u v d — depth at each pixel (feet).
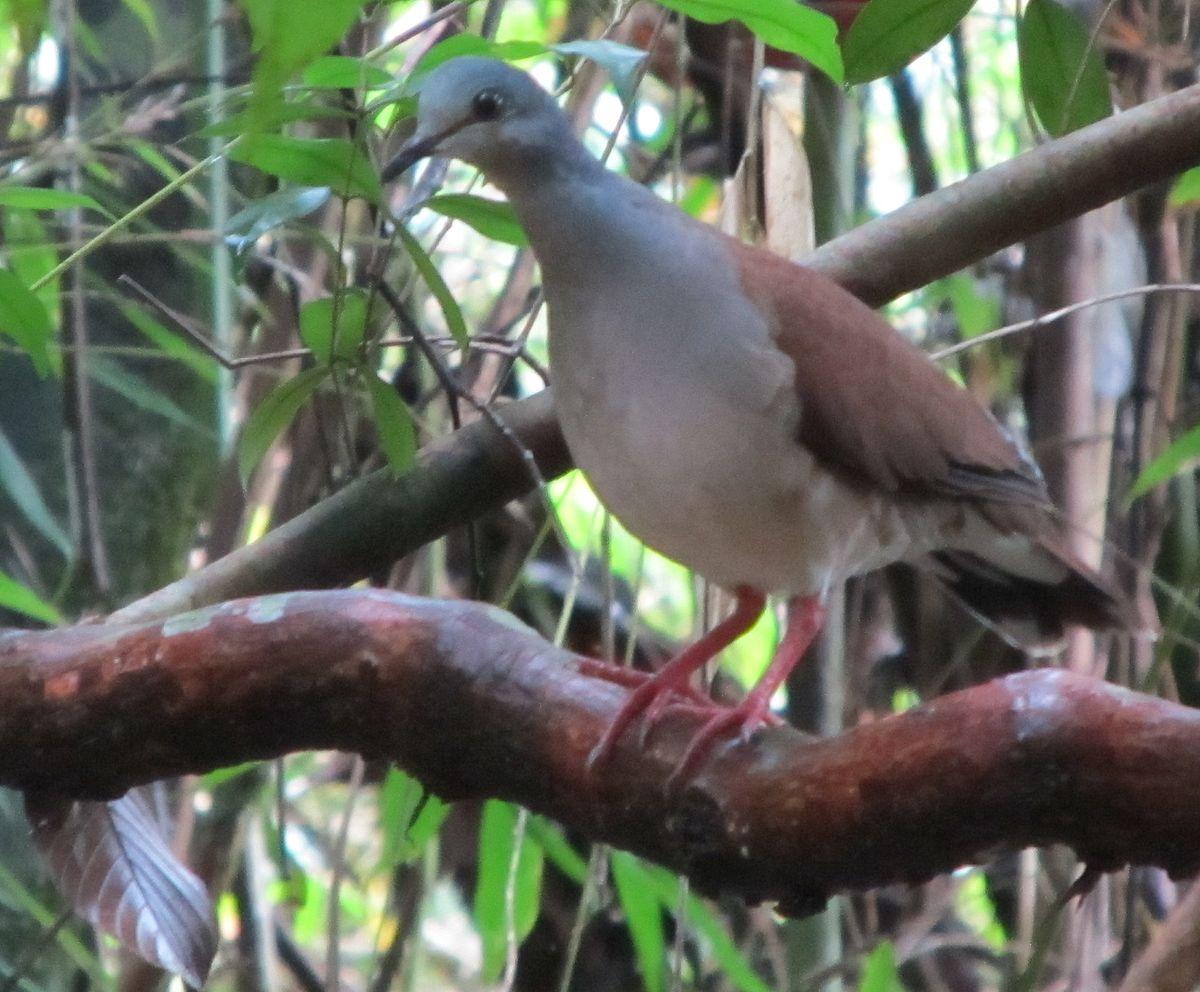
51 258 29.45
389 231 26.14
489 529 36.47
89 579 27.84
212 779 30.81
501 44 19.93
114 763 20.42
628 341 22.98
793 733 18.89
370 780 37.06
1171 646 26.89
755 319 23.44
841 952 34.96
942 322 37.73
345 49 25.63
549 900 35.50
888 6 22.48
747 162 26.14
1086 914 29.35
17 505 30.60
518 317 30.96
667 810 18.84
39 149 27.07
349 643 19.57
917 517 26.21
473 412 30.30
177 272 31.07
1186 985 23.97
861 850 17.62
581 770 19.24
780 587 24.81
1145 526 30.58
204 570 24.77
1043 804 16.39
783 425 23.65
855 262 25.44
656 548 24.47
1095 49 25.05
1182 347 31.86
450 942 43.86
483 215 22.06
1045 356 31.83
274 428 22.13
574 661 22.81
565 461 25.31
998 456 26.40
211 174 29.32
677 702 19.81
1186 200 26.37
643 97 39.86
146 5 29.12
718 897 19.12
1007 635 28.48
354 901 39.88
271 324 32.45
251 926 34.09
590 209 23.13
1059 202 24.70
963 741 16.60
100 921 20.57
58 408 31.17
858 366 24.41
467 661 19.47
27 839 29.76
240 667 19.65
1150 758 15.79
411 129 28.04
